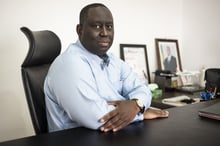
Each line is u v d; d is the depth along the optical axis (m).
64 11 1.91
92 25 1.17
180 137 0.88
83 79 1.08
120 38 2.30
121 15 2.28
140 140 0.86
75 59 1.14
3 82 1.69
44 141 0.86
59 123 1.18
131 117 1.05
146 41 2.53
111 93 1.30
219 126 1.00
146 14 2.49
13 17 1.68
